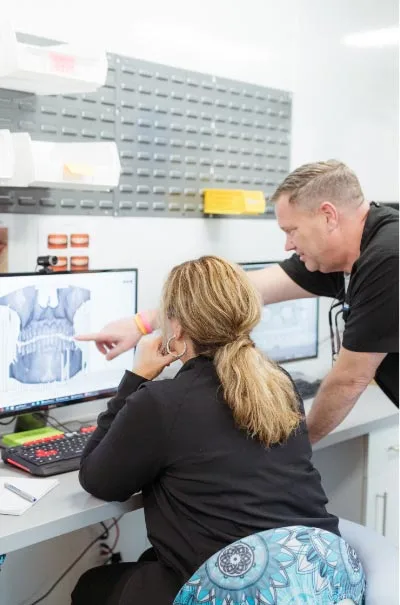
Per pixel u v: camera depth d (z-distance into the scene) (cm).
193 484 151
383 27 279
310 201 193
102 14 224
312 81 294
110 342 210
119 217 236
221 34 262
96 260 230
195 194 259
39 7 207
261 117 279
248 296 160
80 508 159
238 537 146
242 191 248
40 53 180
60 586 232
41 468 177
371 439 241
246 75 273
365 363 188
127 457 153
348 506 248
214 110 261
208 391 154
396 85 279
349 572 137
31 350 198
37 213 212
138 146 238
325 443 215
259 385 152
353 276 190
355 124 291
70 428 217
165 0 242
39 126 211
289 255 297
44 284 199
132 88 235
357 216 196
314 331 279
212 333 157
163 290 167
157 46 241
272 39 281
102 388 216
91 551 240
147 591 156
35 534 149
